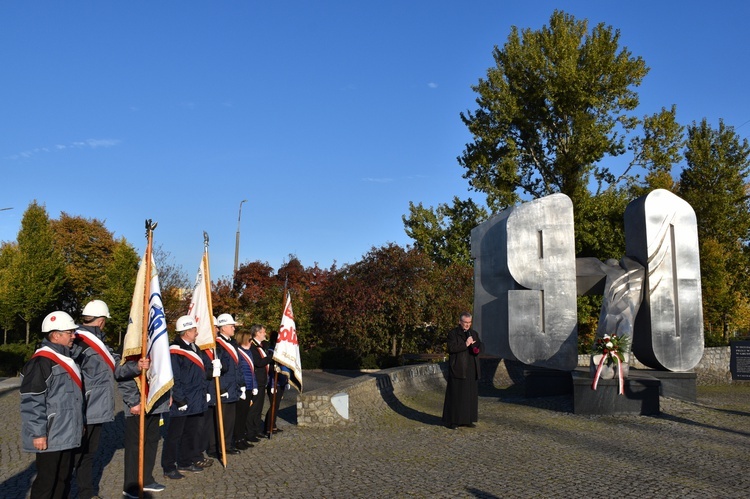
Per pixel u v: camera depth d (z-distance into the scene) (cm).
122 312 3928
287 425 1219
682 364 1538
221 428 867
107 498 723
